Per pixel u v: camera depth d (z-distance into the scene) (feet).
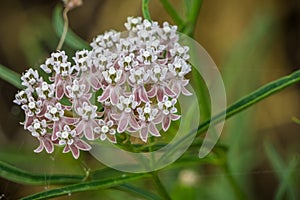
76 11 2.61
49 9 2.62
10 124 2.42
